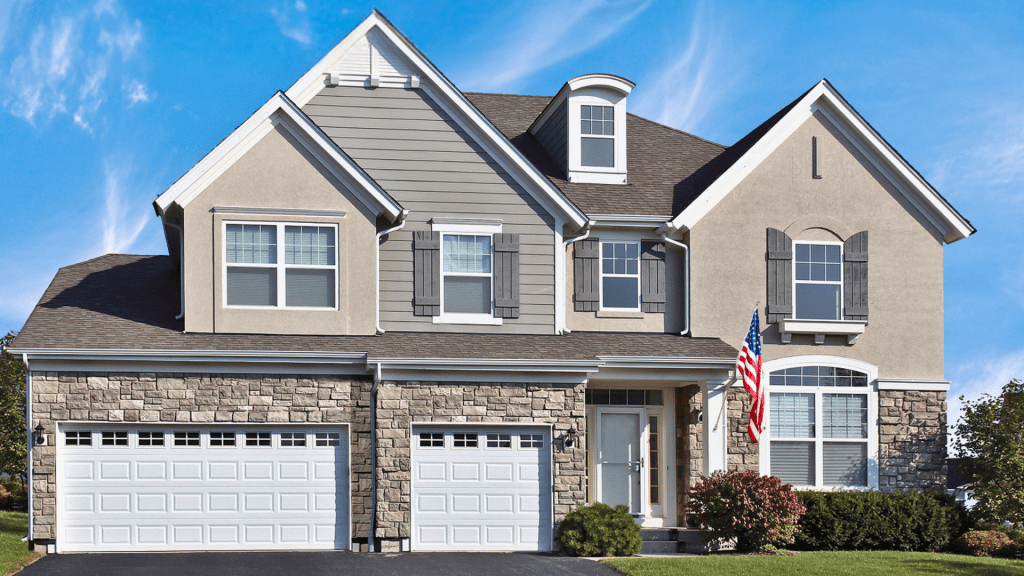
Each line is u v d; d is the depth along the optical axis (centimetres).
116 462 1788
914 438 2188
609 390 2139
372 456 1850
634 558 1739
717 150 2547
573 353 1933
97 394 1778
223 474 1819
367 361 1814
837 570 1639
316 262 1948
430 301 2038
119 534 1777
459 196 2081
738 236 2191
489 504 1864
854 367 2191
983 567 1719
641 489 2114
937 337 2233
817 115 2242
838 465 2161
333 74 2070
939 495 2117
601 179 2309
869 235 2236
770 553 1872
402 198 2066
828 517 2014
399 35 2078
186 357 1792
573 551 1802
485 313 2069
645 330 2183
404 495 1825
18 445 2219
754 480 1917
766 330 2178
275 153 1938
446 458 1864
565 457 1877
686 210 2156
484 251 2083
